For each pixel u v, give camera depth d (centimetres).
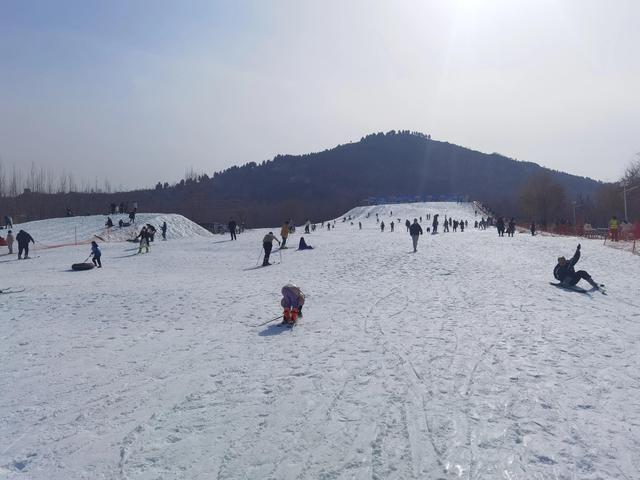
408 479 477
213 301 1505
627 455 513
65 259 3020
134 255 3203
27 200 9344
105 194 12925
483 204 16612
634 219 7781
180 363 880
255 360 881
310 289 1692
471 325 1094
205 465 517
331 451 535
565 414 612
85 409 686
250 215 14975
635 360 831
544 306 1307
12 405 712
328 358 873
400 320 1167
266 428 596
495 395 676
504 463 500
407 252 2875
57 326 1235
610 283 1745
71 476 510
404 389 707
